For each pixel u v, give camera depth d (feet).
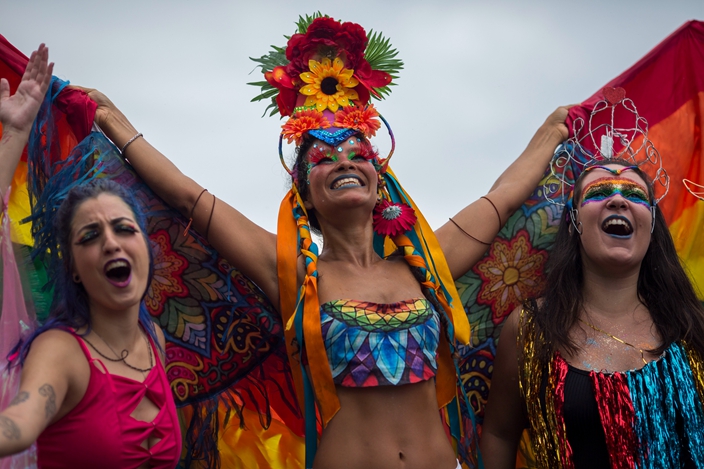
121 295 10.07
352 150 12.86
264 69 14.03
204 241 13.35
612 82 15.35
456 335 12.67
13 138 11.11
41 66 11.52
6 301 10.85
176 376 13.44
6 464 9.50
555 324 12.78
